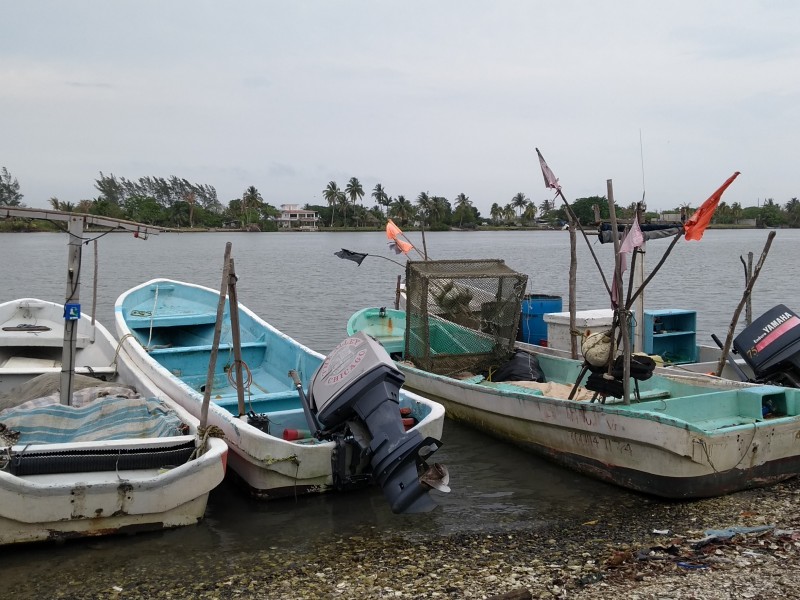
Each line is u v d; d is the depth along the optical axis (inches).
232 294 309.6
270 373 440.1
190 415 312.5
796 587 214.8
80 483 251.0
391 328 558.6
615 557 242.2
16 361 450.6
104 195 6737.2
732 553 242.4
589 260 2422.5
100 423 297.7
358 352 295.7
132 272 1806.1
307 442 312.8
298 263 2240.4
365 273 1806.1
